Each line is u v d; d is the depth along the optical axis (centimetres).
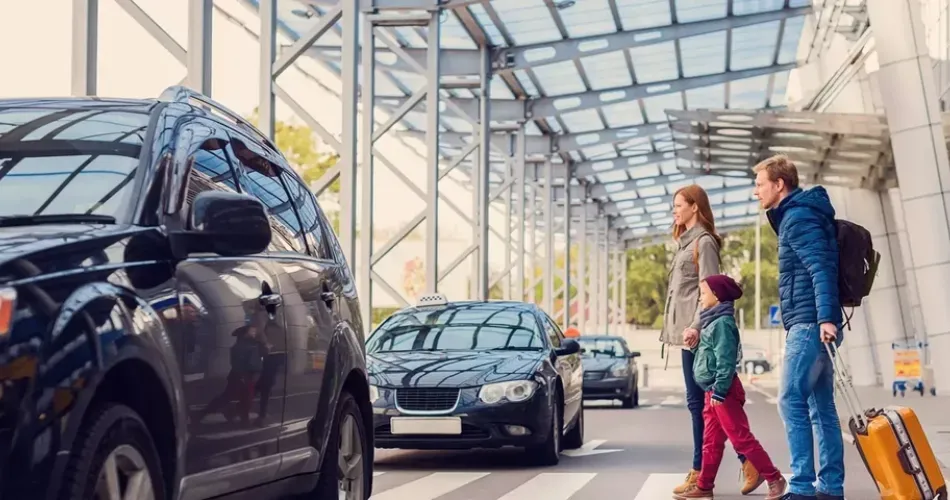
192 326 486
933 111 2636
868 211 3753
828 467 864
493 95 4003
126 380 447
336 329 671
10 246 413
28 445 376
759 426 2030
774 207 873
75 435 394
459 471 1271
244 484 543
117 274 443
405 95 3781
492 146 4362
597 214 6900
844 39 3662
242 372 532
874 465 823
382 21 2433
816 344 849
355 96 2030
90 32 1449
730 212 8481
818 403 868
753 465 993
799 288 855
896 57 2647
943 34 3450
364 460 727
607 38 3284
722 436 1002
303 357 613
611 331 9094
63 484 394
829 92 3797
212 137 589
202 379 491
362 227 2373
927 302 2653
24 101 561
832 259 842
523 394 1281
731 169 4069
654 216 8250
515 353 1373
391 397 1283
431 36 2428
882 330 3759
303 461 611
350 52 2005
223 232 485
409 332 1450
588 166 5491
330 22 1984
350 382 719
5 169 502
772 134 3250
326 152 9775
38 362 384
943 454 1428
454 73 3291
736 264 12431
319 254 693
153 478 451
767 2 3169
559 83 3834
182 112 570
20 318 385
